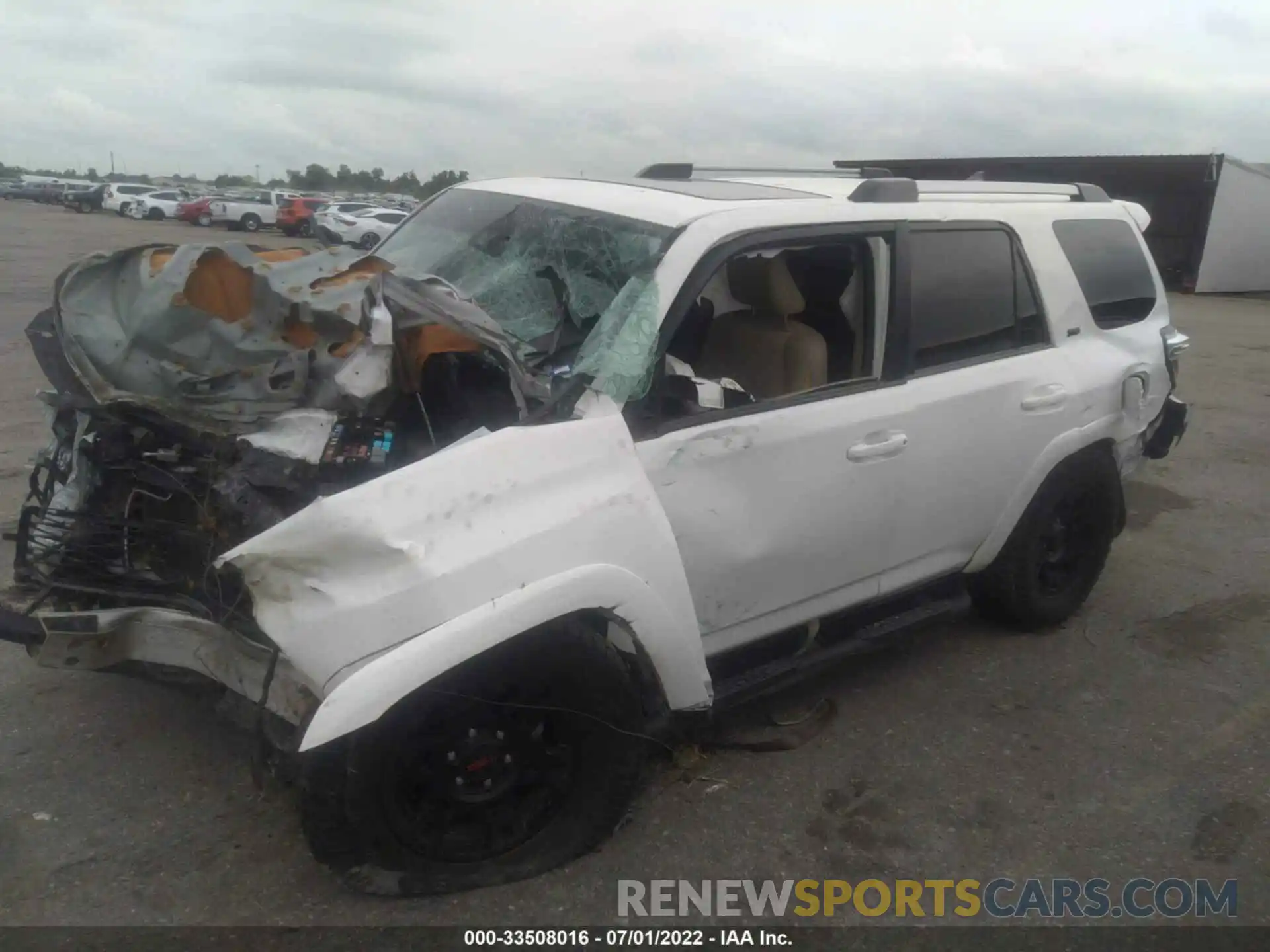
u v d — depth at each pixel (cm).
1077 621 492
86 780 326
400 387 287
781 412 324
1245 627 493
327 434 277
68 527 286
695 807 334
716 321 362
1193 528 638
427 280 311
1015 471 407
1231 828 339
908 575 389
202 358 282
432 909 282
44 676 384
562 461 273
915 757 370
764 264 351
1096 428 436
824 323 369
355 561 243
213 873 289
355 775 255
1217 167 2547
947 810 341
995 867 315
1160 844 330
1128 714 408
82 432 289
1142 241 489
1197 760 378
